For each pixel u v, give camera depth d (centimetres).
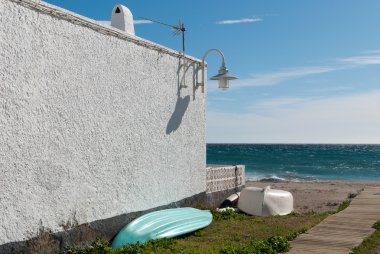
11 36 636
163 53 1034
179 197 1109
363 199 1459
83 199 781
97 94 816
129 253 750
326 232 907
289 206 1320
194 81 1188
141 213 946
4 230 625
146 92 968
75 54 762
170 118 1067
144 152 960
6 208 628
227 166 1465
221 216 1145
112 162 857
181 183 1120
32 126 673
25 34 661
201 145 1236
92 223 802
